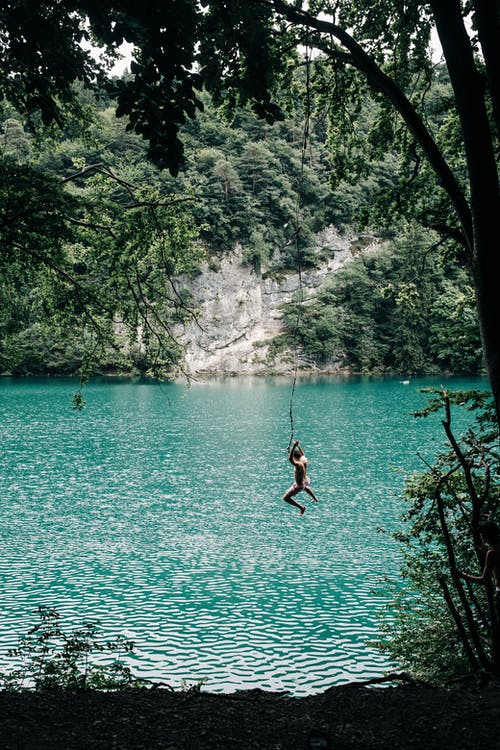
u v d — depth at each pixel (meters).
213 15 8.57
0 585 23.84
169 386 113.06
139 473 44.41
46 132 17.95
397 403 84.25
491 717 6.28
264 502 36.56
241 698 6.98
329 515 33.56
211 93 9.70
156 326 17.95
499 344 8.42
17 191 14.09
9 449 53.09
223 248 127.38
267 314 129.88
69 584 24.02
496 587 7.60
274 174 130.50
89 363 17.83
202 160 126.88
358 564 26.25
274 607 21.94
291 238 131.88
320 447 53.34
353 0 13.87
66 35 8.27
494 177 8.62
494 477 12.37
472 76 8.64
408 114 9.96
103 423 69.00
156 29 6.41
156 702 6.86
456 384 104.56
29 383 112.12
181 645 18.92
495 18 8.47
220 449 53.75
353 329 128.50
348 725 6.20
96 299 17.05
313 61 13.50
